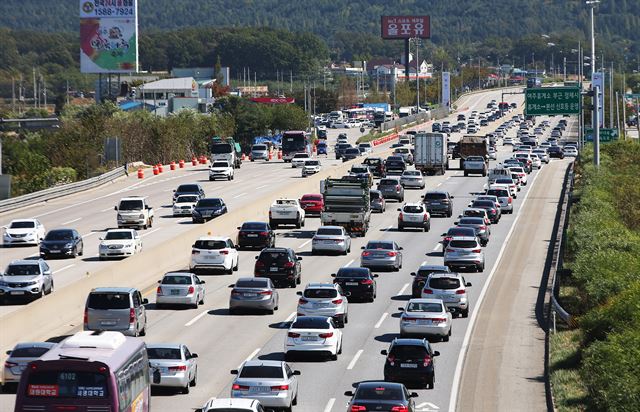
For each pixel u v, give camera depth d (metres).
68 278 177.38
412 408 89.75
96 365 74.00
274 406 96.00
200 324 142.88
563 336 134.12
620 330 118.06
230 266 185.50
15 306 156.12
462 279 152.00
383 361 122.62
